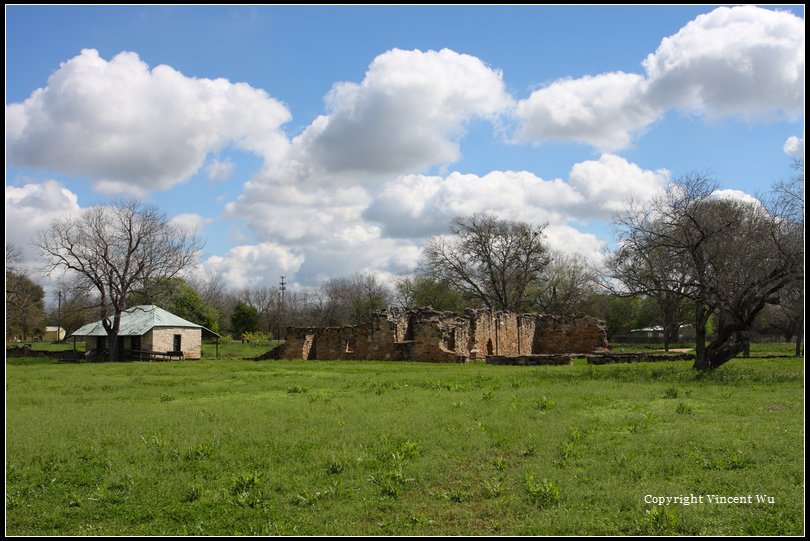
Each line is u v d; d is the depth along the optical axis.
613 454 10.11
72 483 9.12
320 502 8.17
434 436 11.49
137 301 52.94
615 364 31.55
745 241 23.28
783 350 49.56
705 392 17.62
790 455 9.80
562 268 74.94
